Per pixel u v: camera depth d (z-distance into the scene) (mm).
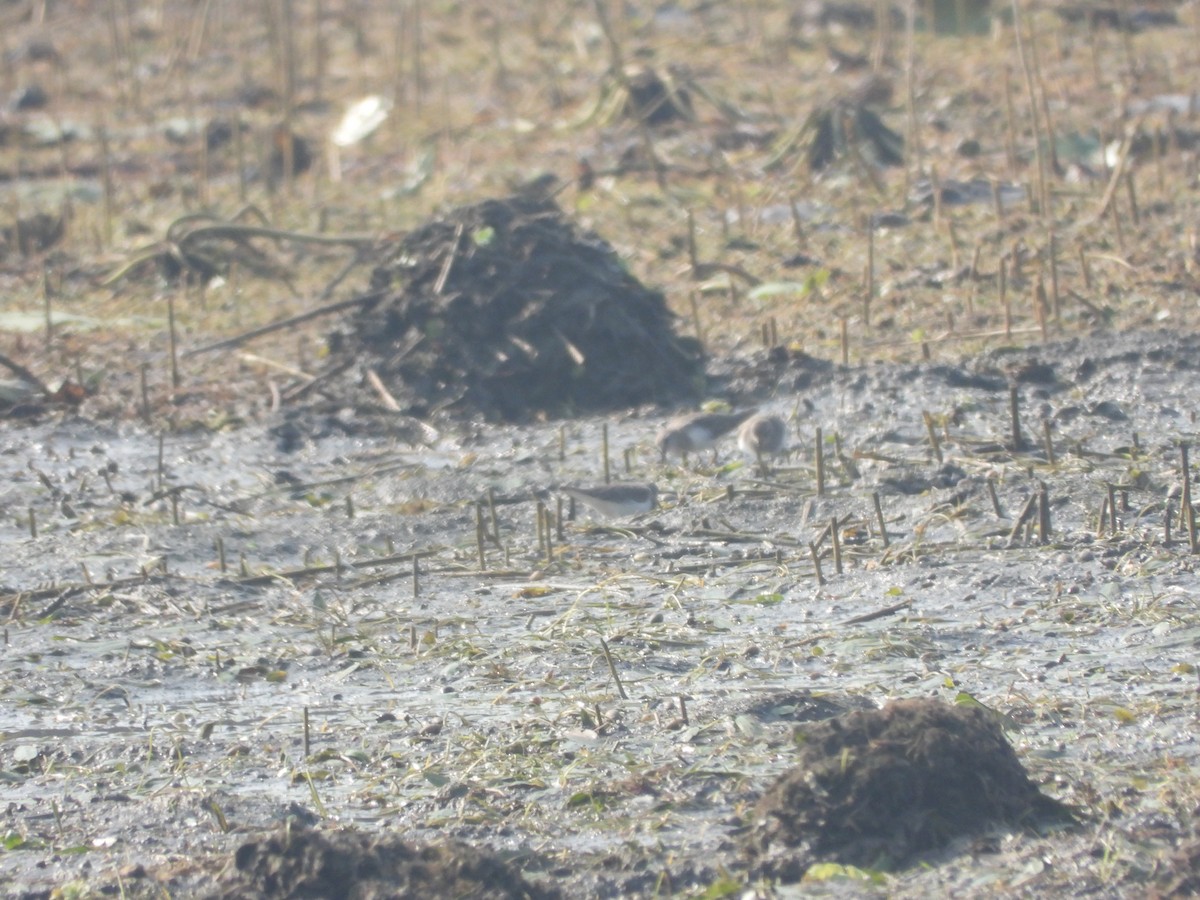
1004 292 17000
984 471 13031
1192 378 14977
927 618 10242
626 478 13609
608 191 22719
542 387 15539
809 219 20750
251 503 13516
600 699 9133
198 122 29453
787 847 7262
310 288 19891
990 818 7383
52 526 13039
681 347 16125
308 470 14391
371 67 32125
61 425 15539
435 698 9328
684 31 32500
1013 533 11547
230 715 9234
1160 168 20594
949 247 19078
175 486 13898
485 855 7016
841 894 6945
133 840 7707
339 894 6918
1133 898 6840
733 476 13492
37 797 8211
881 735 7484
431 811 7855
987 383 15133
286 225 22312
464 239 16297
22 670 10023
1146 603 10258
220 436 15172
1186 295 16969
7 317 19125
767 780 7973
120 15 37812
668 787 7949
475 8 35719
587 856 7355
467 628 10508
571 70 30547
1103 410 14406
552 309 15781
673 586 11102
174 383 16531
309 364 16922
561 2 35219
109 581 11617
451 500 13336
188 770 8484
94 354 17797
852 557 11492
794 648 9797
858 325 16969
